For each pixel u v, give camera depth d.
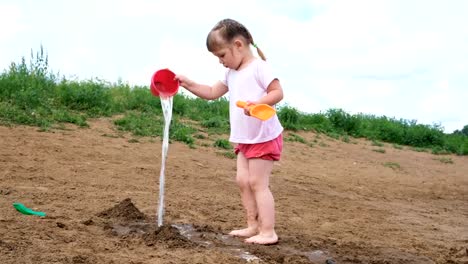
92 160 5.63
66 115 7.33
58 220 3.44
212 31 3.45
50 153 5.64
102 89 8.66
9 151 5.49
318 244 3.53
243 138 3.38
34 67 8.60
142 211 3.93
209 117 9.25
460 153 11.02
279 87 3.38
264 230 3.39
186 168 5.92
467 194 7.14
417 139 11.51
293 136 9.56
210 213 4.11
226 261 2.96
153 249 3.03
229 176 5.83
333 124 11.09
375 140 10.98
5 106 7.06
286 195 5.37
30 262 2.72
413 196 6.52
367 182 7.11
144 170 5.50
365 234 4.07
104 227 3.36
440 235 4.37
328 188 6.17
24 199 3.97
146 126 7.70
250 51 3.48
